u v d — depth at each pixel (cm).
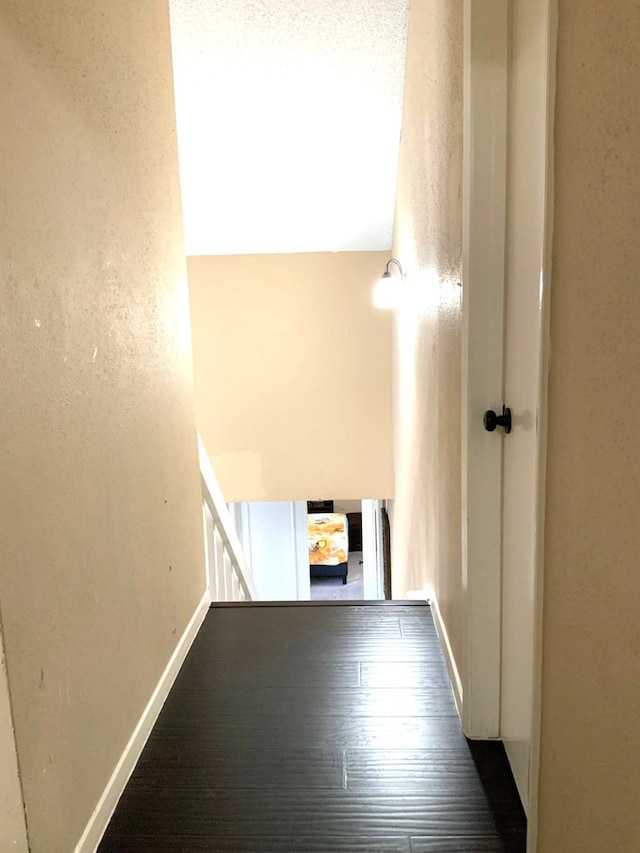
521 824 132
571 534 84
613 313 70
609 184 70
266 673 190
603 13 70
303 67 271
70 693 119
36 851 105
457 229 162
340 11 246
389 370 413
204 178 333
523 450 138
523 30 130
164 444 184
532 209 128
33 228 107
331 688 182
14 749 100
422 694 178
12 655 99
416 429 273
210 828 131
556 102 85
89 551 129
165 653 181
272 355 413
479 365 147
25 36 106
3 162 98
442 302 192
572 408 82
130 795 140
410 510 306
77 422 124
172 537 191
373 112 295
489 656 155
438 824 132
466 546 154
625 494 68
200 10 242
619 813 72
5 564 97
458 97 158
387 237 389
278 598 578
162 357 184
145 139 172
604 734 75
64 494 117
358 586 794
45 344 111
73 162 124
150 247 175
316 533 799
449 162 174
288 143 313
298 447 425
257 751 154
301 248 398
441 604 209
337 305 407
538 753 100
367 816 134
